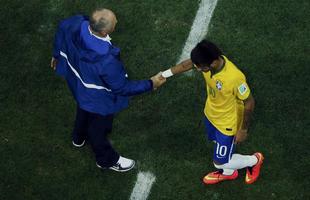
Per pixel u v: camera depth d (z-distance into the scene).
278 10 29.58
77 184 26.09
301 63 28.19
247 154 26.41
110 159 25.45
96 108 22.67
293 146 26.38
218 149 23.69
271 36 28.92
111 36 29.41
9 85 28.48
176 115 27.42
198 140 26.83
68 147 27.02
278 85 27.73
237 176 25.92
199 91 27.89
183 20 29.69
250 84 27.80
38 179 26.20
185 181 25.94
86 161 26.69
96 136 24.28
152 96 27.89
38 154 26.83
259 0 29.89
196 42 29.14
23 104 28.03
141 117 27.50
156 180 26.02
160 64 28.73
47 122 27.59
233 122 22.67
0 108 27.94
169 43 29.17
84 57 20.73
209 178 25.69
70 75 22.39
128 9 30.11
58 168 26.50
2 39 29.73
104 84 21.72
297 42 28.72
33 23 30.14
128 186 25.97
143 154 26.66
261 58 28.41
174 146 26.75
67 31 21.22
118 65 20.94
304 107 27.17
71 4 30.45
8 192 25.89
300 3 29.69
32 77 28.69
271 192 25.50
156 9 30.05
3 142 27.09
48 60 29.12
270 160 26.17
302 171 25.83
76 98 22.89
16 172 26.34
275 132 26.73
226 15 29.62
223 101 21.61
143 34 29.47
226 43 28.89
